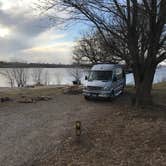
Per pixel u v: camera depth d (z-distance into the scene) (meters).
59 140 10.31
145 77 14.62
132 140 9.59
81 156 8.48
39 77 82.88
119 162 7.80
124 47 15.90
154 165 7.44
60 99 21.95
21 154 8.94
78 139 9.90
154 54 14.02
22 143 10.11
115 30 14.05
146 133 10.25
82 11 12.78
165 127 10.97
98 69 21.31
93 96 20.19
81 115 15.05
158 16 13.12
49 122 13.50
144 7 13.07
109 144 9.38
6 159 8.53
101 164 7.74
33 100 21.08
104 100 20.47
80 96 23.59
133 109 14.70
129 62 15.80
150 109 14.34
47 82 79.81
